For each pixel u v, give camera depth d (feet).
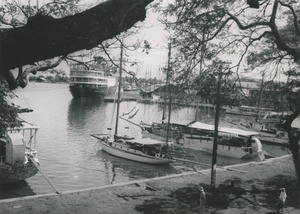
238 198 67.92
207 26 38.27
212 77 43.19
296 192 73.10
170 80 41.88
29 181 92.63
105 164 119.65
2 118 63.57
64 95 477.36
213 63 44.19
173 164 126.00
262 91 56.08
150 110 332.39
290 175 88.99
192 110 345.92
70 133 178.09
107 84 406.62
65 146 144.66
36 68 20.77
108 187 70.33
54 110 281.13
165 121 181.57
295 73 57.62
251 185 78.23
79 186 93.04
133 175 108.58
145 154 122.93
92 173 107.34
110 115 275.18
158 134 173.68
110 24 13.25
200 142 152.56
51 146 142.72
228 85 44.62
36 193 83.97
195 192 70.49
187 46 39.34
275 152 159.63
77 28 12.59
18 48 12.07
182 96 43.91
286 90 56.54
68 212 54.70
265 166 99.81
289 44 59.72
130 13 13.69
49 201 59.36
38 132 173.47
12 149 83.05
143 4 13.97
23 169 84.28
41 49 12.34
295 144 54.80
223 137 150.41
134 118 268.21
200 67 42.01
